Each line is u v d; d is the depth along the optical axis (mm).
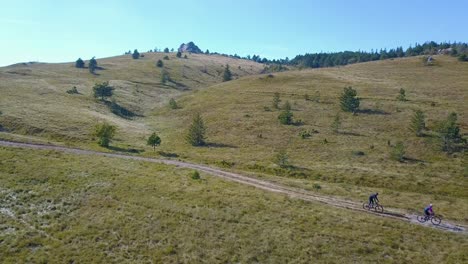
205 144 73500
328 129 78562
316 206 39750
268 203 39469
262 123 85812
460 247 31953
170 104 114562
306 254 30312
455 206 41875
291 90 119812
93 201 37344
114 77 158375
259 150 67750
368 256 30359
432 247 31891
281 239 32156
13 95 91938
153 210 36219
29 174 41969
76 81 133000
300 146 68938
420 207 41375
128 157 56906
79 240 30562
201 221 34688
